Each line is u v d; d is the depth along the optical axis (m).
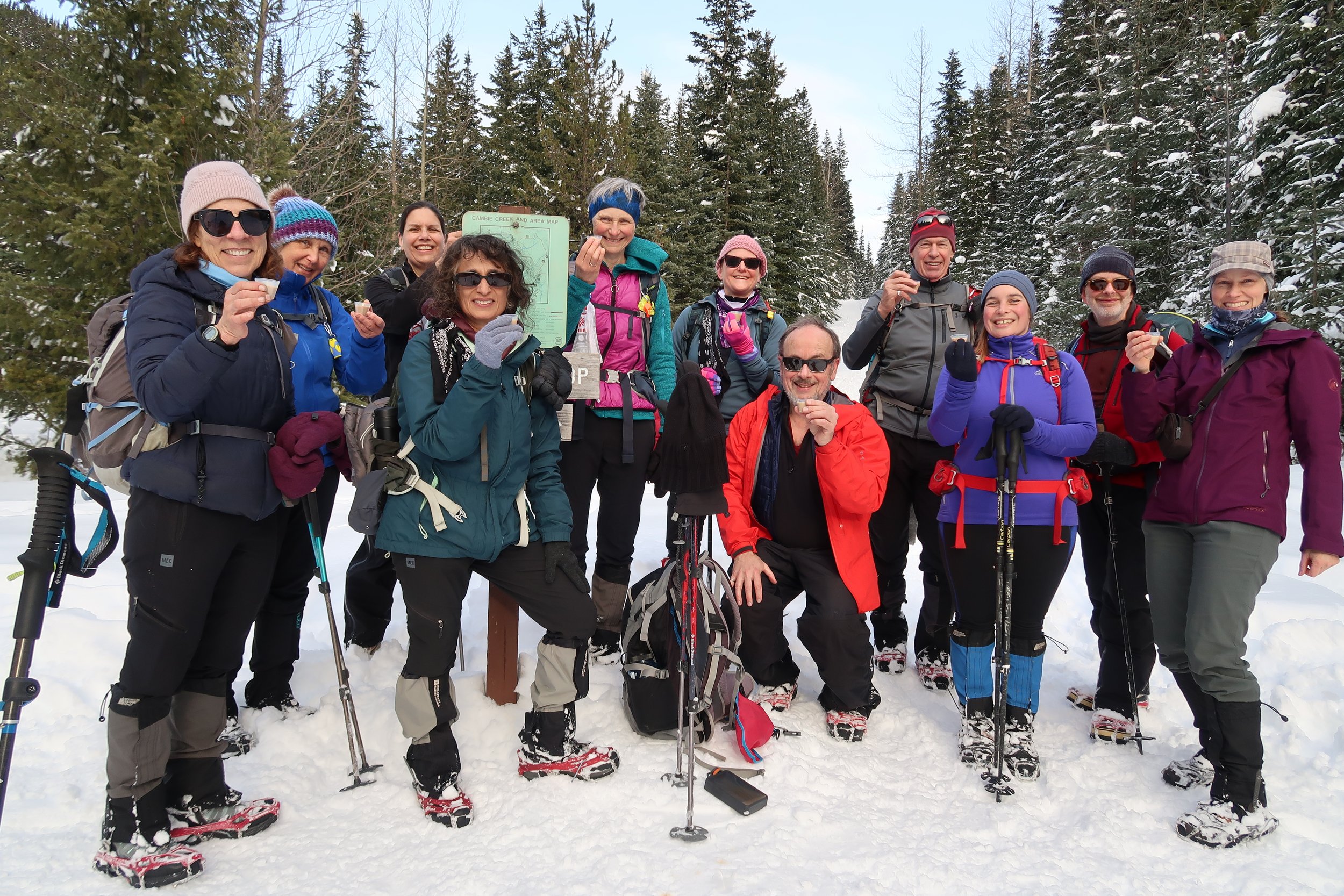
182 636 2.06
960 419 2.79
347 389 3.20
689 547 2.59
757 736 2.75
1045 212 22.56
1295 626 3.84
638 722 2.85
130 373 1.92
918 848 2.27
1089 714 3.31
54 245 8.52
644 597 2.88
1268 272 2.57
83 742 2.71
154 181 8.35
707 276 21.73
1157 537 2.75
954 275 27.67
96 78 9.23
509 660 2.97
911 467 3.54
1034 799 2.60
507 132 24.97
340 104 13.91
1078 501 2.83
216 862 2.12
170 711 2.14
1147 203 16.88
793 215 25.75
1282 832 2.44
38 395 8.30
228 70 9.61
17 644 1.82
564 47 19.33
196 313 2.05
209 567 2.10
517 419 2.48
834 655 2.92
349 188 13.49
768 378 3.69
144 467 2.00
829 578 3.00
